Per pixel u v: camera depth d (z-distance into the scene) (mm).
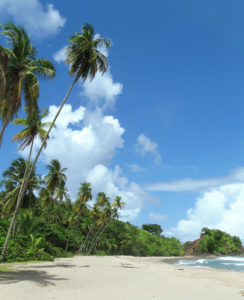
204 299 10930
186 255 146000
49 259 28031
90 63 22812
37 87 19406
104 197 70625
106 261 39562
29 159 28422
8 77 18406
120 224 99438
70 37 22578
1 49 13578
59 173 42688
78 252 63188
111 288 12344
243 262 69500
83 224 72750
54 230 53406
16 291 9383
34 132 25562
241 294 12781
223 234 144125
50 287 11039
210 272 27828
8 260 22531
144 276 18953
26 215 35062
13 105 17672
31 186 35062
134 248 94250
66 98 22969
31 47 20141
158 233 151125
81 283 13156
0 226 34062
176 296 11188
